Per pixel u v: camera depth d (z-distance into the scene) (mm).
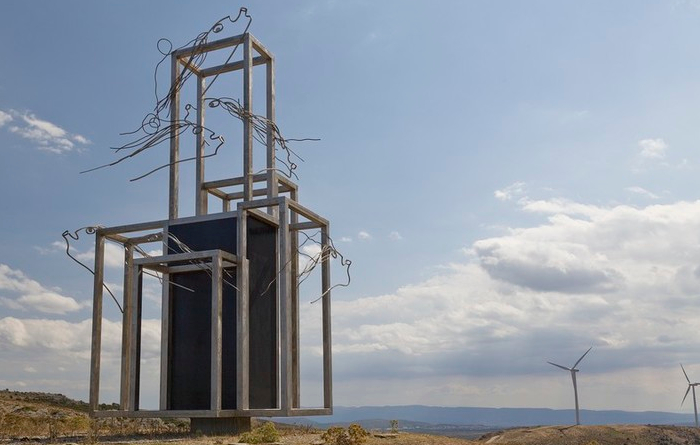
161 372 27500
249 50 30531
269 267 29359
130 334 28438
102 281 29047
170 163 30312
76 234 29141
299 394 29984
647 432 101500
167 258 27141
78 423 30672
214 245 27859
